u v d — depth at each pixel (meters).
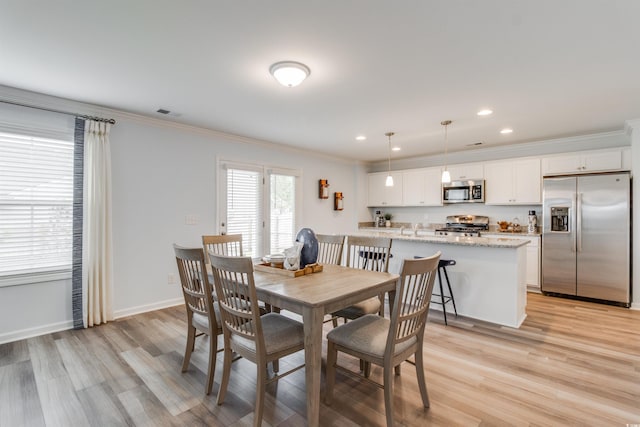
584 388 2.16
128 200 3.60
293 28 1.95
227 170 4.56
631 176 4.01
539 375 2.33
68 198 3.24
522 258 3.49
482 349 2.77
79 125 3.20
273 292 1.91
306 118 3.78
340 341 1.94
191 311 2.34
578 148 4.68
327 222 6.18
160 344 2.85
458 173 5.71
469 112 3.54
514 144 5.17
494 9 1.76
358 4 1.71
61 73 2.56
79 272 3.21
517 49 2.19
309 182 5.83
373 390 2.16
